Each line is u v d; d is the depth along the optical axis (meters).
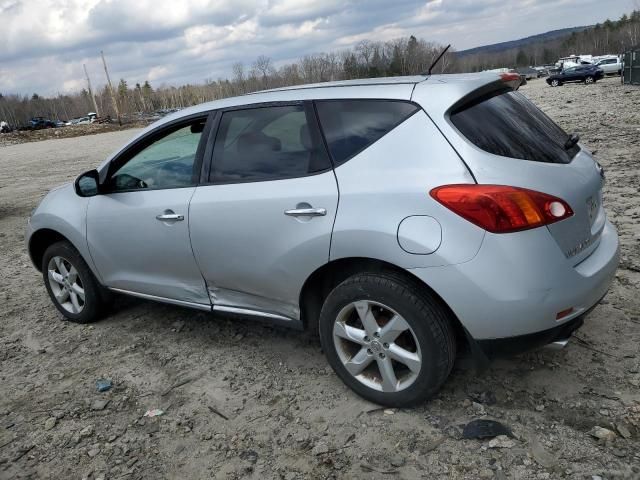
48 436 3.25
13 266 6.77
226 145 3.59
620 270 4.66
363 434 2.99
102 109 136.75
